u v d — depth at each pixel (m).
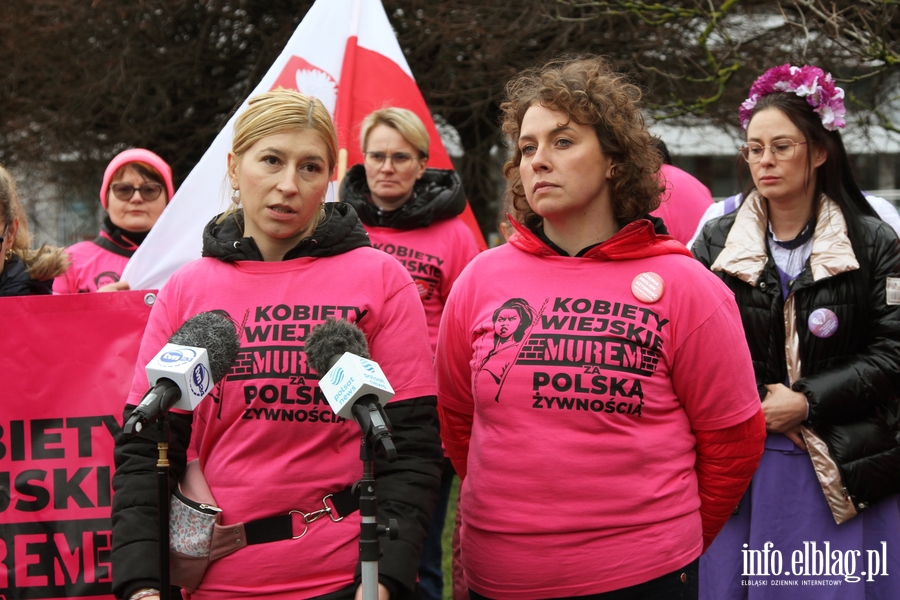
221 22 12.62
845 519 3.04
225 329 2.12
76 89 12.57
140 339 2.79
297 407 2.20
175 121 13.27
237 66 13.20
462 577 2.82
